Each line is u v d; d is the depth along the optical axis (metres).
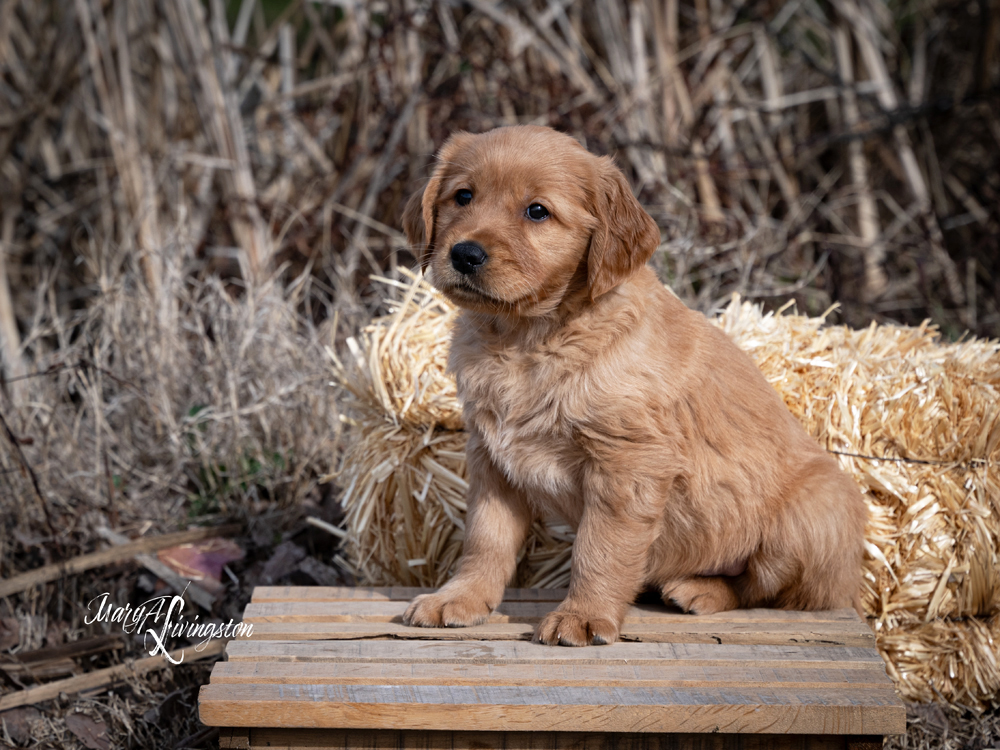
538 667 2.63
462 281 2.77
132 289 5.45
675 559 3.16
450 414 3.53
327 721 2.45
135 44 6.98
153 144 6.67
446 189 3.04
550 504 3.09
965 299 6.75
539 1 6.88
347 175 6.18
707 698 2.50
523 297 2.80
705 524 3.07
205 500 4.53
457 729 2.47
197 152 6.71
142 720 3.30
